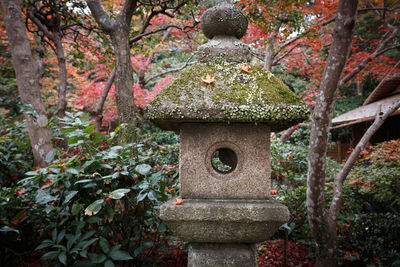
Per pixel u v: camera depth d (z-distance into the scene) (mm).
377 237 3953
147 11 5297
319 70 7766
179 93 1755
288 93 1746
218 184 1857
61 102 5395
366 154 4574
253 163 1857
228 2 2117
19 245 2531
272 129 2145
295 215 3588
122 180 2293
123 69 4289
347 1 2379
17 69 4055
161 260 2717
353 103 13109
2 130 4598
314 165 2770
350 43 2484
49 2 5043
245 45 2012
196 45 8188
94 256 1980
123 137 4070
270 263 3604
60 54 5504
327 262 3021
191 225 1775
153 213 2586
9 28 4023
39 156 3924
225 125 1850
